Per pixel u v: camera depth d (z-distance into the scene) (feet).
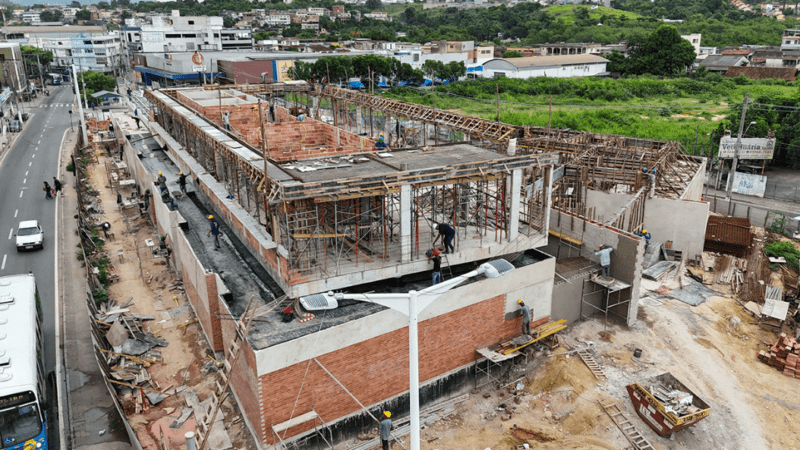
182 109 135.74
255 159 82.38
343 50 454.40
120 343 87.35
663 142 159.22
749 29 627.46
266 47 514.68
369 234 84.17
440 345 74.90
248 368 63.10
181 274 108.88
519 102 320.50
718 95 342.44
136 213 153.48
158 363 84.33
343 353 65.82
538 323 86.17
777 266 120.37
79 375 81.46
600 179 125.39
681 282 110.42
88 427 70.90
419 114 163.43
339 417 68.08
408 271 76.18
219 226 103.50
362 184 69.77
